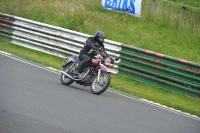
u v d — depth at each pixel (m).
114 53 27.14
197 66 23.72
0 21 33.44
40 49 30.88
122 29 35.25
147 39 33.44
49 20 36.22
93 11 39.03
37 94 18.28
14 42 32.28
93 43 21.36
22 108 15.41
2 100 16.28
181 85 24.05
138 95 22.45
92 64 21.22
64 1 40.75
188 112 20.31
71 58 22.36
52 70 25.72
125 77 26.30
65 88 20.94
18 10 38.25
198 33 35.03
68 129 13.39
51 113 15.25
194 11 35.66
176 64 24.56
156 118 17.38
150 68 25.45
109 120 15.50
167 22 36.38
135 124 15.55
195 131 16.22
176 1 41.97
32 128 12.99
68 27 34.94
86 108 16.95
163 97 23.11
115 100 19.88
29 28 31.58
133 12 37.00
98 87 21.55
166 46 32.78
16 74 22.45
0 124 13.04
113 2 38.09
